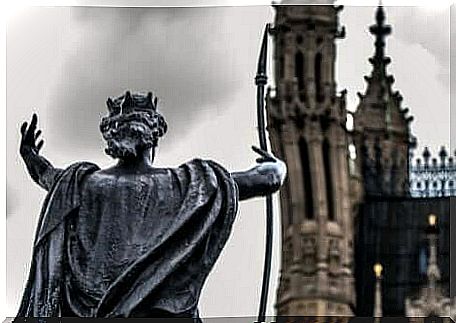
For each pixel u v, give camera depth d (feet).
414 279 68.54
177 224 24.61
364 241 79.61
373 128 79.00
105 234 24.72
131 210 24.85
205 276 24.57
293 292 82.38
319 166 95.61
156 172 25.31
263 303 28.50
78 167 25.55
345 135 88.53
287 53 88.38
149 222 24.77
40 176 26.13
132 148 25.26
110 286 24.11
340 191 88.63
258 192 25.63
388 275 71.20
